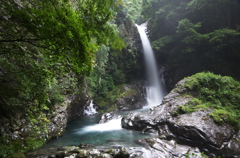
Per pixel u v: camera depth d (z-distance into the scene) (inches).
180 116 367.2
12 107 259.4
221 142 286.7
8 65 150.9
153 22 987.3
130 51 848.9
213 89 458.3
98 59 598.9
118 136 358.6
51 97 341.7
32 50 155.7
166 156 258.4
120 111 682.8
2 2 83.7
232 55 694.5
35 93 196.4
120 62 850.1
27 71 140.7
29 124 289.0
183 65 876.0
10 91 203.3
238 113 367.2
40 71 134.0
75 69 106.7
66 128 434.0
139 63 933.8
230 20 740.7
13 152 216.8
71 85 432.8
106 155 232.4
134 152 243.0
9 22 92.3
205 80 478.6
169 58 922.1
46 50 104.1
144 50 951.0
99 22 94.2
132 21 974.4
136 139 330.3
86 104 603.5
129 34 909.2
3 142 225.0
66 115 431.5
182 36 824.3
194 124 318.3
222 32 672.4
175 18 859.4
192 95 454.0
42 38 84.4
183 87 480.1
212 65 754.2
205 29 796.0
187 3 812.6
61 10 78.6
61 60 104.7
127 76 882.1
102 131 404.2
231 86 457.1
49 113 346.6
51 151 256.7
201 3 725.9
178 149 281.1
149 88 917.2
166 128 358.0
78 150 245.3
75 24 79.1
